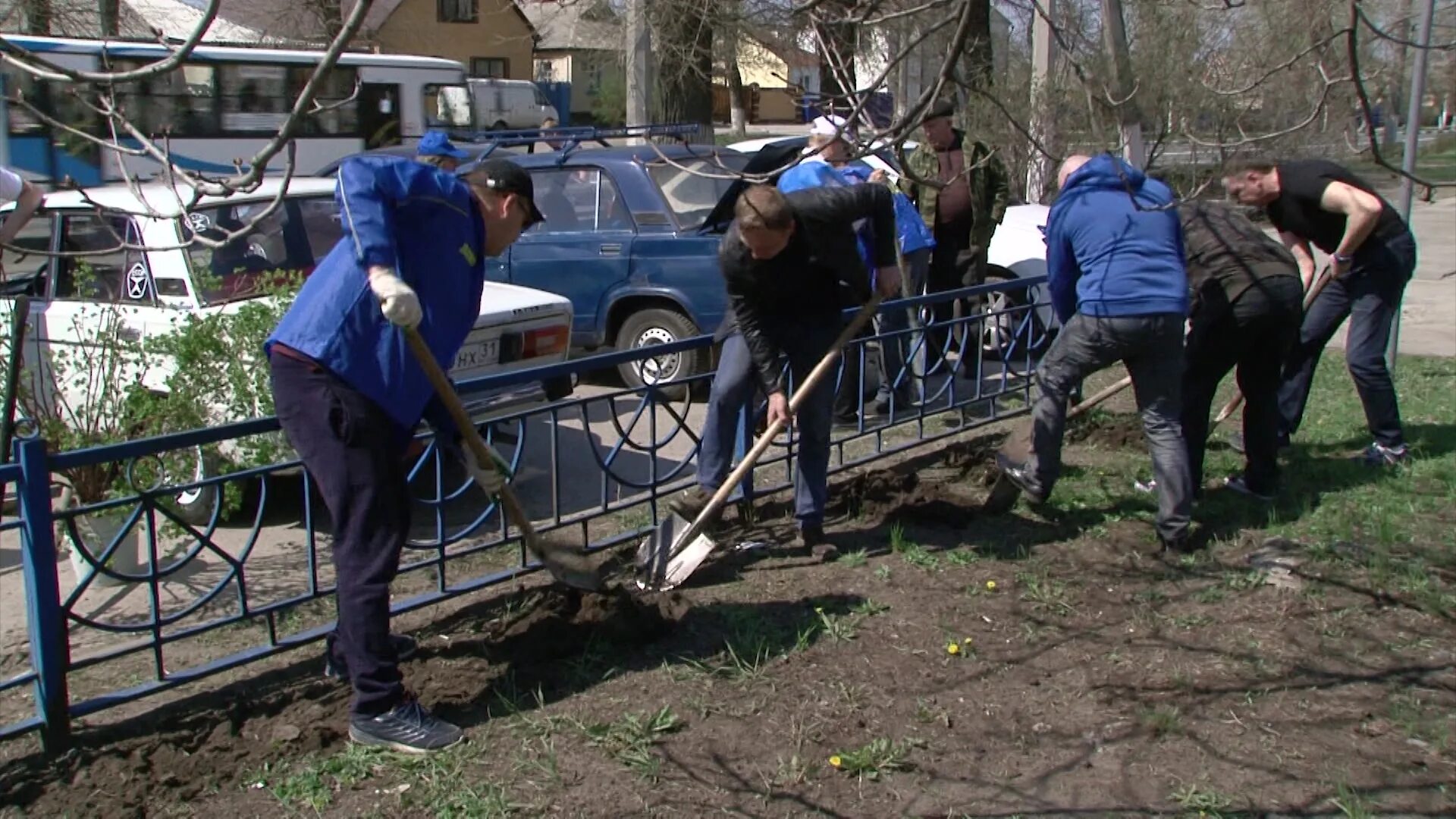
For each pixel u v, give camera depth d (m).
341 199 3.26
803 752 3.51
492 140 8.68
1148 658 4.09
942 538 5.18
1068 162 5.04
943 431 6.92
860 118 4.31
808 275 4.55
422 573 4.89
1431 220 20.02
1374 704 3.79
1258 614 4.42
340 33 2.64
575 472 6.52
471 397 5.57
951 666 4.05
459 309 3.57
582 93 34.03
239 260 5.88
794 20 5.01
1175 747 3.56
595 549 4.86
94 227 5.88
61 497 4.96
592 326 8.34
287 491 5.81
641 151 8.34
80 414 4.90
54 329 5.77
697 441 5.15
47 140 11.35
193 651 4.22
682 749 3.52
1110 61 5.38
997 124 9.39
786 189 6.07
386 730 3.45
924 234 6.83
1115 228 4.78
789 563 4.89
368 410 3.37
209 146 16.16
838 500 5.57
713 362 8.09
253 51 16.47
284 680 3.91
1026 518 5.43
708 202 8.32
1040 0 6.14
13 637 4.35
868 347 6.88
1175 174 6.43
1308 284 6.05
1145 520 5.36
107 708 3.52
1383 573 4.68
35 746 3.55
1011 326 6.87
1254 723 3.68
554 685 3.85
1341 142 10.77
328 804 3.23
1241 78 6.88
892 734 3.62
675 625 4.24
